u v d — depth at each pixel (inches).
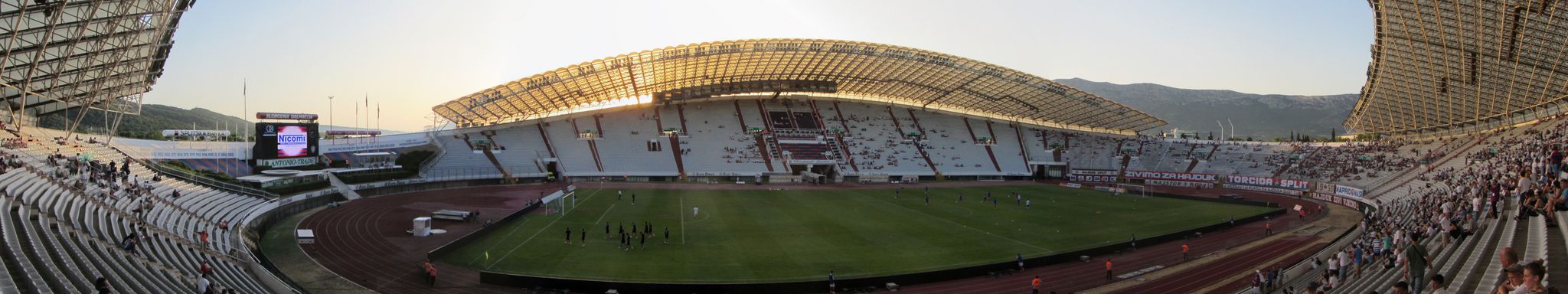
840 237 2107.5
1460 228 1162.6
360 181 3324.3
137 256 1202.0
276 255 1717.5
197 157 3371.1
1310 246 2050.9
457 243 1809.8
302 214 2518.5
